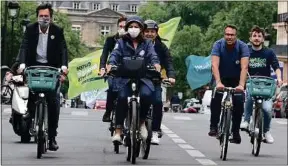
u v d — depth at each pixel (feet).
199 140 83.10
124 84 56.08
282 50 347.97
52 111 59.52
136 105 55.36
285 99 197.67
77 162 57.57
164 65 67.56
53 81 57.77
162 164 57.57
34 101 60.75
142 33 56.95
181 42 419.33
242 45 61.98
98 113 133.90
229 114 61.77
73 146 70.79
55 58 59.26
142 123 56.85
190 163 59.52
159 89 69.15
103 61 67.62
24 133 72.43
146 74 56.90
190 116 136.98
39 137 58.44
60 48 59.16
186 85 424.87
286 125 120.47
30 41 58.90
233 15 384.68
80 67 140.56
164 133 91.97
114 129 62.03
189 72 201.26
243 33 380.99
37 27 58.95
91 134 85.92
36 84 57.62
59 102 60.03
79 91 142.41
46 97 59.00
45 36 59.00
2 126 93.50
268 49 66.18
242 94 62.44
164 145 75.15
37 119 58.85
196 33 418.51
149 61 56.90
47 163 56.70
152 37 67.67
